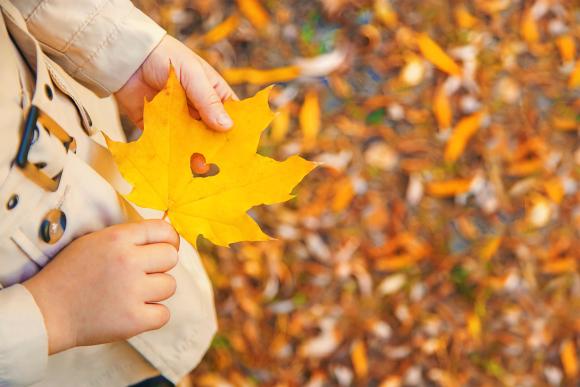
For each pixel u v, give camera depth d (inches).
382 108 61.2
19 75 34.0
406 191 59.1
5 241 33.9
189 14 62.6
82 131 36.7
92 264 34.1
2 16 33.9
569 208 59.0
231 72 61.2
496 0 64.6
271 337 54.9
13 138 33.2
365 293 56.3
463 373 54.7
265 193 34.2
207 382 53.1
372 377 54.4
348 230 57.8
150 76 37.4
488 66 62.6
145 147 33.9
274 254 56.6
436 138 60.6
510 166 59.9
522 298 56.8
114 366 39.4
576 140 60.9
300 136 59.7
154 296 34.4
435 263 57.3
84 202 35.7
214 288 55.4
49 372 37.3
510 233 58.4
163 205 34.3
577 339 56.0
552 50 63.6
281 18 63.2
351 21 63.4
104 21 36.7
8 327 33.3
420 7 64.2
